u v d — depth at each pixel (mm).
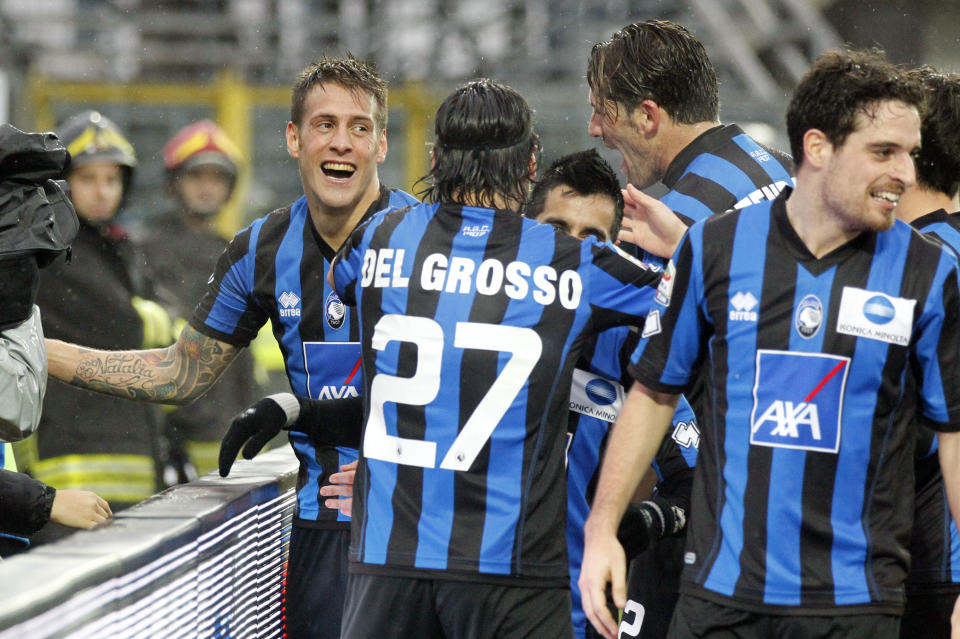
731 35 52156
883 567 8195
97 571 7660
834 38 52812
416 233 9148
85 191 16828
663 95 11180
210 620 9773
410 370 8820
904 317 8172
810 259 8297
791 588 8086
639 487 11859
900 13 56469
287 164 46000
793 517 8125
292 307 11508
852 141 7984
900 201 10953
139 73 48281
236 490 10625
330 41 49875
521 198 9266
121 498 16438
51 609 7090
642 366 8867
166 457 18844
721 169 11070
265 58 48656
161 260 20266
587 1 52062
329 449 11492
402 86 46812
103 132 17078
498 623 8555
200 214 20656
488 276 8883
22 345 9453
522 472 8695
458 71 50031
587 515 10633
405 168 46281
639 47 11203
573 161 10156
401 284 8984
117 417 16547
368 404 9125
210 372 12062
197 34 49531
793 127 8328
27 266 9125
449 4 50000
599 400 10508
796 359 8188
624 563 8680
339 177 11242
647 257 11117
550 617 8688
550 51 51562
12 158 9086
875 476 8234
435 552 8547
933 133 10617
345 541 11352
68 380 11961
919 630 10430
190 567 9273
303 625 11648
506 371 8719
